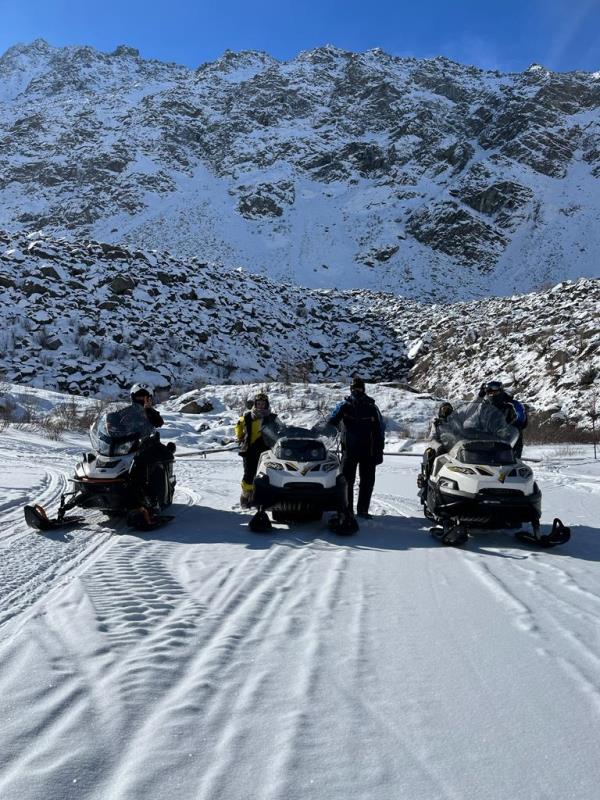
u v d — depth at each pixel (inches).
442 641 139.3
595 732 99.9
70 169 4778.5
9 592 177.8
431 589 180.9
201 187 4635.8
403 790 84.0
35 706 106.8
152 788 83.9
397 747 94.9
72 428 858.1
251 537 259.1
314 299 1966.0
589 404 956.0
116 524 286.7
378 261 3668.8
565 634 143.3
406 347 1651.1
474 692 113.8
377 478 504.4
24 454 596.1
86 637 139.9
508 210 4008.4
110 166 4719.5
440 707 108.0
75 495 286.0
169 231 3900.1
